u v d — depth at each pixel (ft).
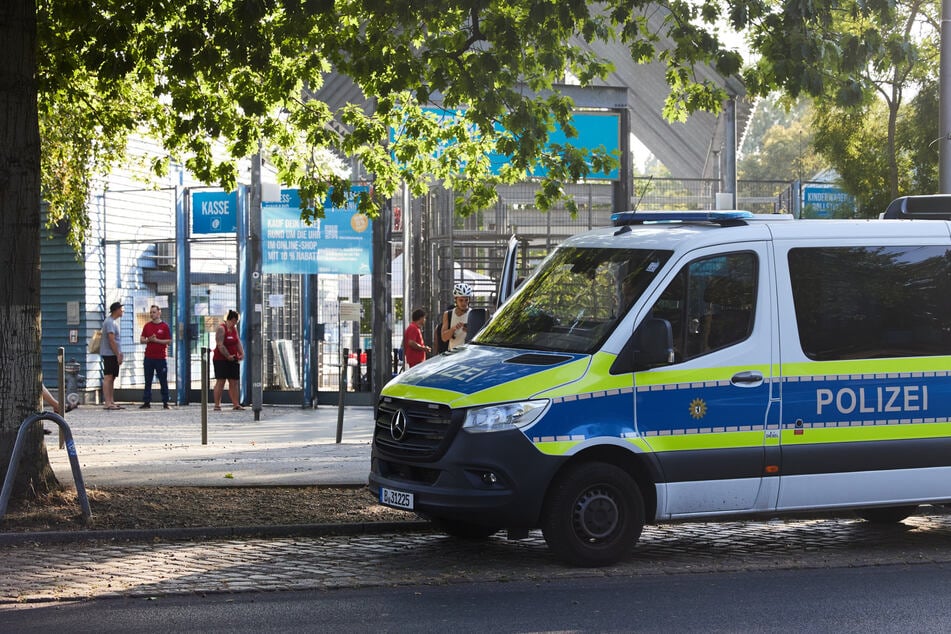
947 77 54.49
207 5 46.55
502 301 42.96
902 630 27.30
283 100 53.67
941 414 37.27
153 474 50.67
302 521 41.19
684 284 35.32
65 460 56.13
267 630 27.30
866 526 42.80
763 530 41.86
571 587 31.96
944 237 38.32
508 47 47.98
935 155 87.51
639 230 37.76
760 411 35.42
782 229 36.73
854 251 37.22
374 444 36.11
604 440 33.68
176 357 99.50
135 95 58.18
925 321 37.55
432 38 50.98
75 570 34.09
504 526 33.42
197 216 98.37
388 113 53.93
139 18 46.75
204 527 39.88
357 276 104.53
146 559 35.81
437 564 35.22
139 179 71.56
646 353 33.73
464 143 57.72
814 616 28.66
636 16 53.31
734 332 35.55
